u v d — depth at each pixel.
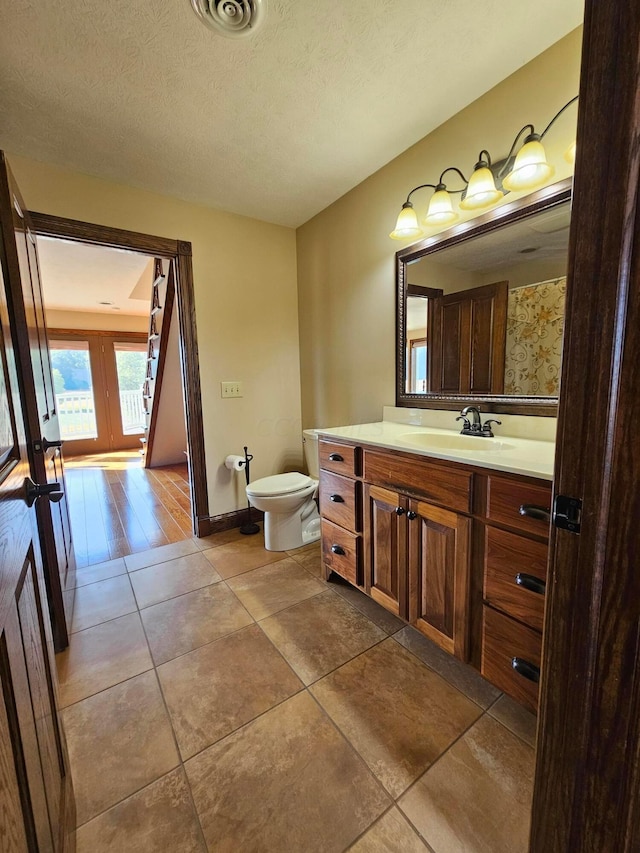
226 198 2.41
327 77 1.47
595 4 0.51
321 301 2.72
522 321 1.57
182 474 4.58
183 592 1.98
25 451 0.90
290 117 1.69
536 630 1.08
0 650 0.55
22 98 1.52
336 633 1.64
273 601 1.88
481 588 1.23
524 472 1.06
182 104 1.59
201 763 1.09
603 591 0.55
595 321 0.53
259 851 0.88
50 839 0.69
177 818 0.95
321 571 2.17
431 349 1.95
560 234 1.43
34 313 1.72
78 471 4.78
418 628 1.48
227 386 2.71
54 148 1.86
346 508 1.81
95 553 2.46
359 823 0.94
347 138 1.85
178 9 1.17
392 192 2.07
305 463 3.09
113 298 4.99
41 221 1.97
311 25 1.24
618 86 0.49
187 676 1.42
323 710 1.26
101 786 1.03
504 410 1.64
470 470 1.22
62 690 1.36
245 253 2.70
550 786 0.67
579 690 0.60
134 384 6.54
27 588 0.75
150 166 2.04
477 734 1.17
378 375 2.29
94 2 1.14
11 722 0.56
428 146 1.84
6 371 0.76
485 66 1.45
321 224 2.63
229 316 2.67
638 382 0.49
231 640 1.61
